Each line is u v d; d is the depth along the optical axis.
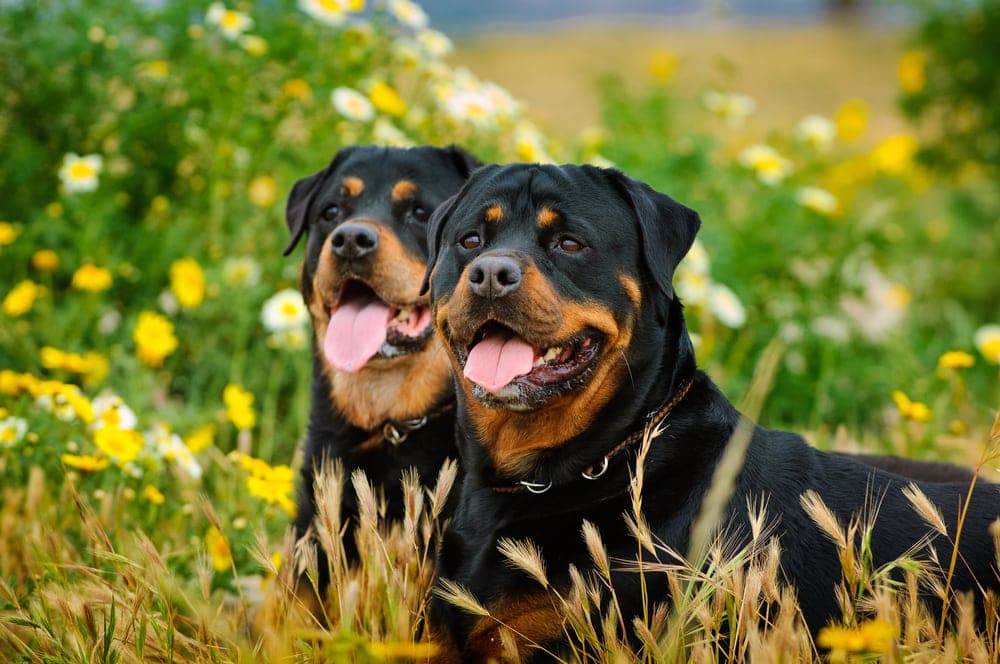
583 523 3.50
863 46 32.00
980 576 3.78
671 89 8.95
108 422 4.68
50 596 3.68
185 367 6.86
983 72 10.87
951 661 3.06
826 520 3.21
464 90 7.09
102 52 6.95
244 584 4.86
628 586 3.62
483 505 3.99
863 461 4.80
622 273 3.94
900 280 9.37
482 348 3.92
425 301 4.99
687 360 4.11
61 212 6.92
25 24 6.95
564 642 3.63
